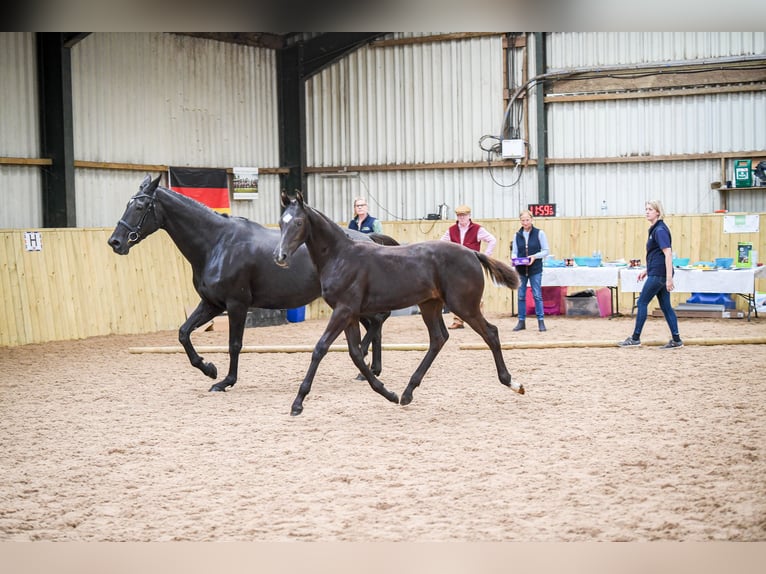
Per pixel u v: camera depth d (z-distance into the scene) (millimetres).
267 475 5129
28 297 12383
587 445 5660
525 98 17672
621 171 17250
